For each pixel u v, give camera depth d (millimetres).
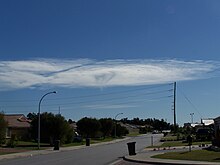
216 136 47938
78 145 71625
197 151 39656
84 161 33438
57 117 71062
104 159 35969
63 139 71812
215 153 35500
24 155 43094
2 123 57688
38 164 30422
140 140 98000
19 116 88438
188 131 100188
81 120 108688
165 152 42625
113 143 82438
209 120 92625
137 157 35875
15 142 64125
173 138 93688
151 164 29906
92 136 110375
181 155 35250
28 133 82250
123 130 145875
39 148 57438
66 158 37688
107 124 120625
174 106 99562
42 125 69938
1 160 35938
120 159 35844
